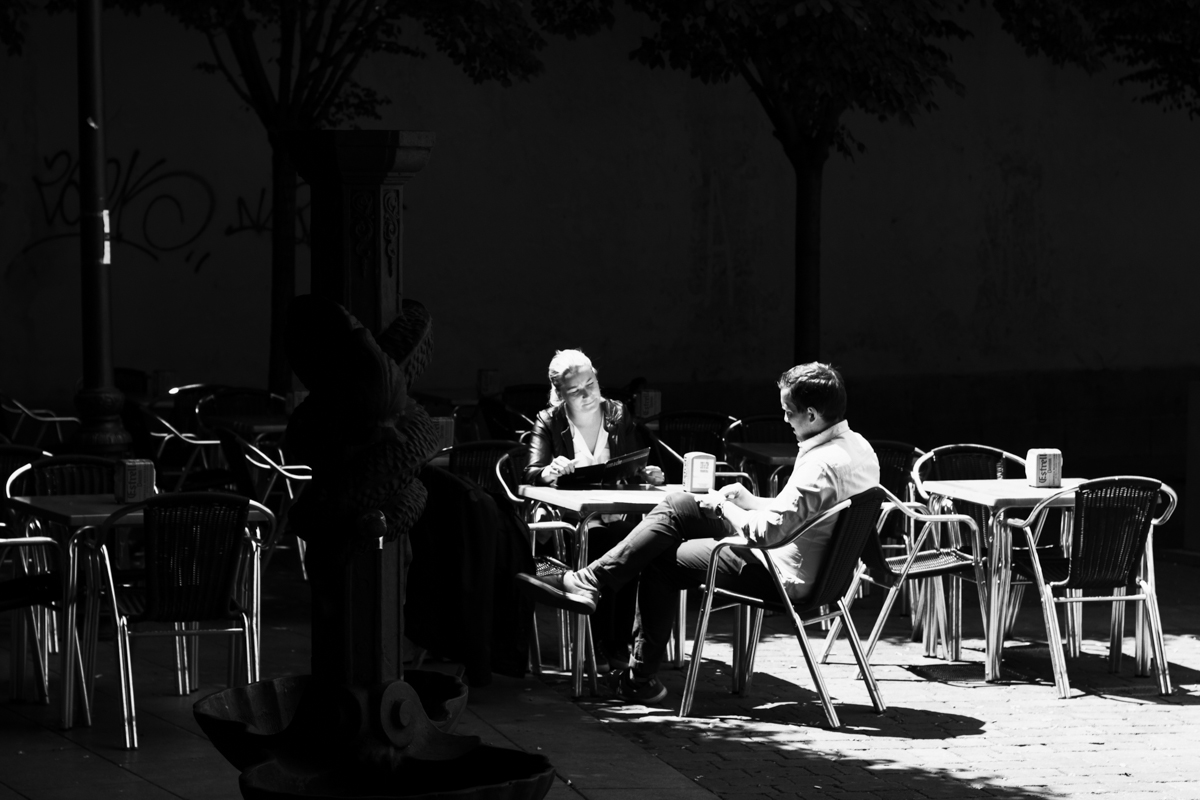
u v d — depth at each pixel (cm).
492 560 626
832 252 1811
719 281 1755
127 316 1509
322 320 357
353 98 1583
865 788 529
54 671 694
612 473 714
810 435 626
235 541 577
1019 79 1878
